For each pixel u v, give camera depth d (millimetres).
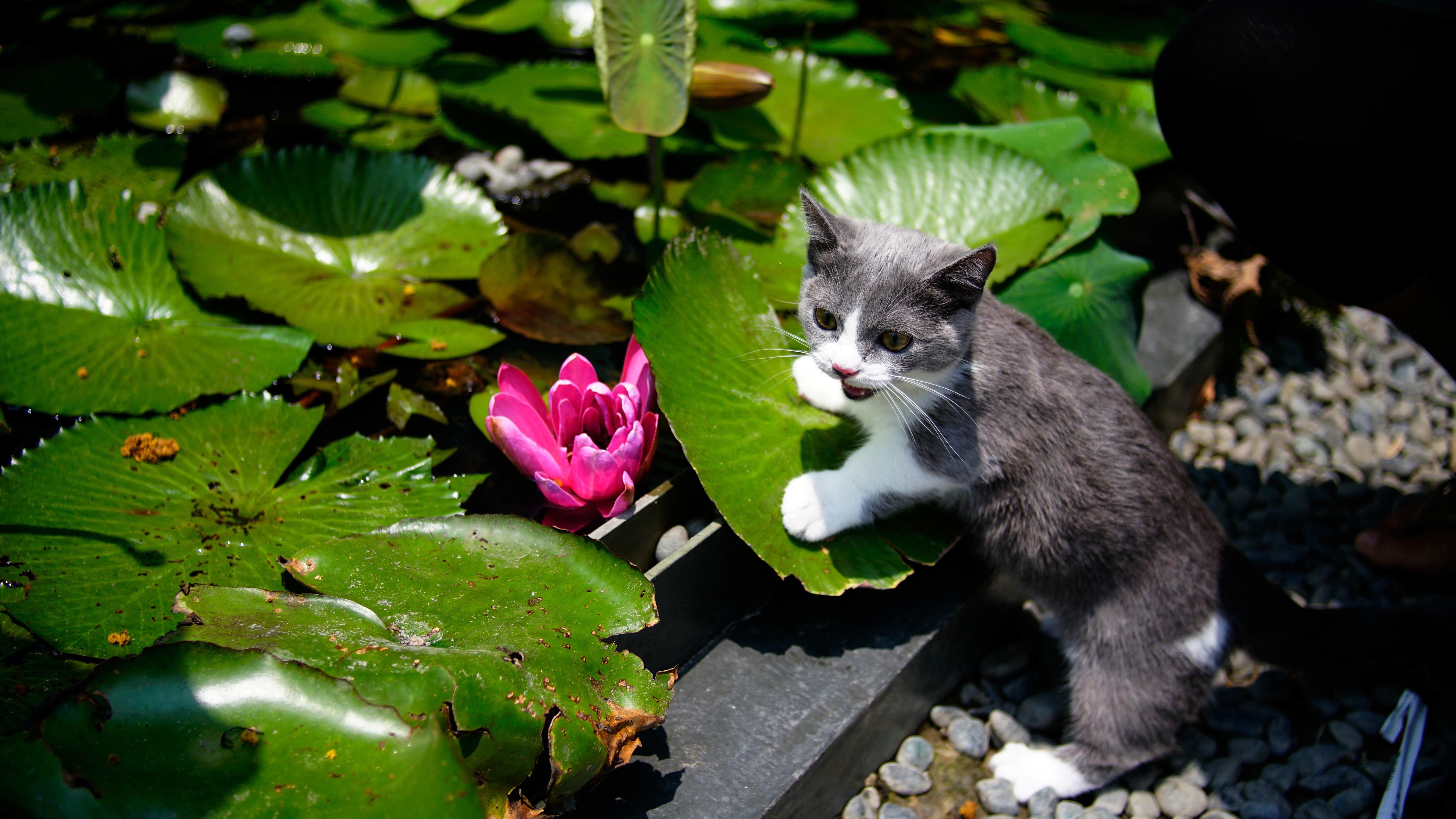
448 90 1137
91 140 1099
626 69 998
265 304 989
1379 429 1214
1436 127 909
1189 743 993
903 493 935
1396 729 979
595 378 929
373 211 1052
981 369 938
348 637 809
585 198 1123
